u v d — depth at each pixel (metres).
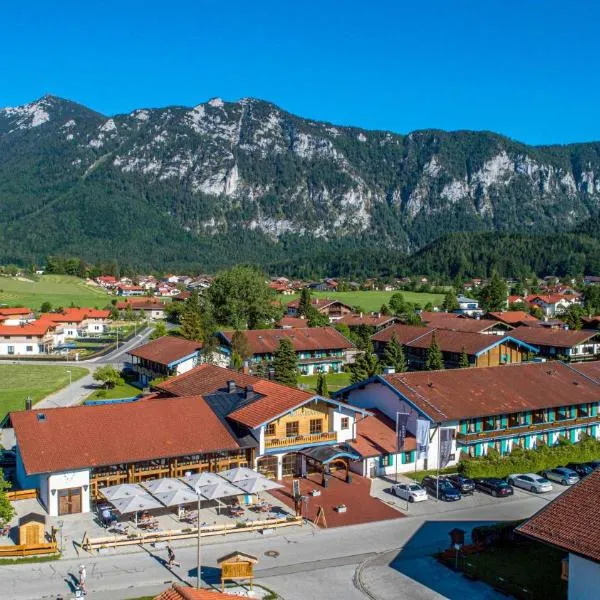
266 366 114.56
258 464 60.50
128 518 51.09
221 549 46.47
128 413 59.47
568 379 78.81
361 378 97.38
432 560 45.03
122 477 55.12
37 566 43.09
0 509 45.53
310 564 44.25
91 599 38.53
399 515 53.88
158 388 77.56
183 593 30.12
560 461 68.69
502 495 58.41
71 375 120.81
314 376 122.06
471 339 117.75
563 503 36.72
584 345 131.75
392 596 39.75
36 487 56.03
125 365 130.50
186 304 160.12
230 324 163.62
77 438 55.09
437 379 73.00
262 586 40.84
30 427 55.38
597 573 33.41
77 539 47.34
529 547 46.88
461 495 58.31
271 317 172.00
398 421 63.09
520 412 70.75
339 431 63.88
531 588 39.84
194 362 105.56
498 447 70.06
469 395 70.88
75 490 52.72
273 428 60.66
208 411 62.56
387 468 64.31
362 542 48.22
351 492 58.97
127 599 38.53
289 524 50.97
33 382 113.75
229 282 170.75
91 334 183.62
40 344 154.50
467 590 40.56
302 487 59.81
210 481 52.53
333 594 39.91
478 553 45.69
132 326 198.50
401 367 104.25
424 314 170.25
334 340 129.12
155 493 50.28
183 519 51.34
